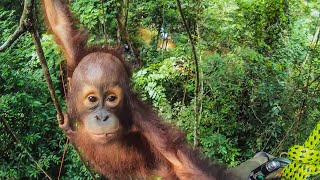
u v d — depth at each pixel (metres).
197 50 1.34
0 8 1.69
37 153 1.34
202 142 1.24
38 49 0.42
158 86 1.29
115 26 1.45
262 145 1.34
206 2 1.57
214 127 1.35
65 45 0.66
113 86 0.56
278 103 1.34
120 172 0.68
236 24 1.53
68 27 0.67
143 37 1.76
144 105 0.67
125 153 0.66
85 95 0.56
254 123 1.38
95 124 0.56
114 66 0.57
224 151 1.24
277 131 1.31
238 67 1.39
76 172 1.30
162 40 1.74
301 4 1.60
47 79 0.45
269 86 1.36
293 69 1.45
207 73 1.38
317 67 1.42
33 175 1.29
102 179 0.83
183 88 1.42
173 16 1.64
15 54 1.44
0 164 1.30
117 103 0.57
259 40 1.50
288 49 1.52
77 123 0.61
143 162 0.68
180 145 0.64
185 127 1.24
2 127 1.28
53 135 1.37
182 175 0.63
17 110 1.30
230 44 1.51
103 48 0.64
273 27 1.52
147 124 0.64
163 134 0.64
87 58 0.58
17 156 1.30
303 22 1.65
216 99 1.37
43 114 1.34
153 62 1.57
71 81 0.59
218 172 0.65
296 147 0.48
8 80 1.35
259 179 0.68
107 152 0.65
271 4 1.50
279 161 0.68
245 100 1.40
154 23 1.74
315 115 1.28
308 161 0.47
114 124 0.56
